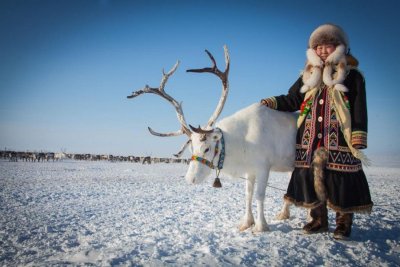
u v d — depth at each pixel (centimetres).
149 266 286
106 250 349
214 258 304
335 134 364
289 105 433
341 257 306
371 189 1259
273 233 390
